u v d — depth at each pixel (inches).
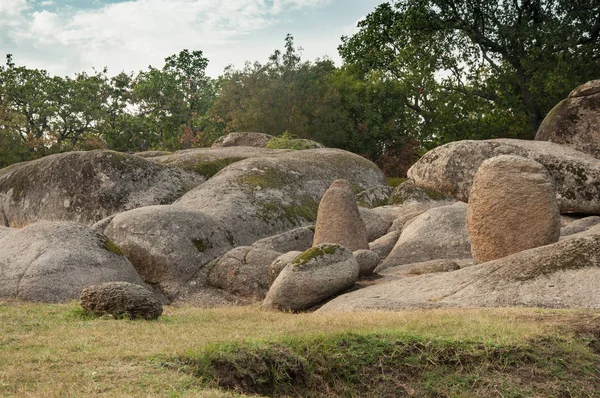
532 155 721.6
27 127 2197.3
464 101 1286.9
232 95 1878.7
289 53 1819.6
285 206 854.5
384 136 1761.8
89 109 2215.8
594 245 462.3
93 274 574.6
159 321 407.8
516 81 1242.6
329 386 301.1
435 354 313.3
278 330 346.3
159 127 2215.8
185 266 662.5
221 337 320.5
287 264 540.4
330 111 1702.8
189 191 878.4
